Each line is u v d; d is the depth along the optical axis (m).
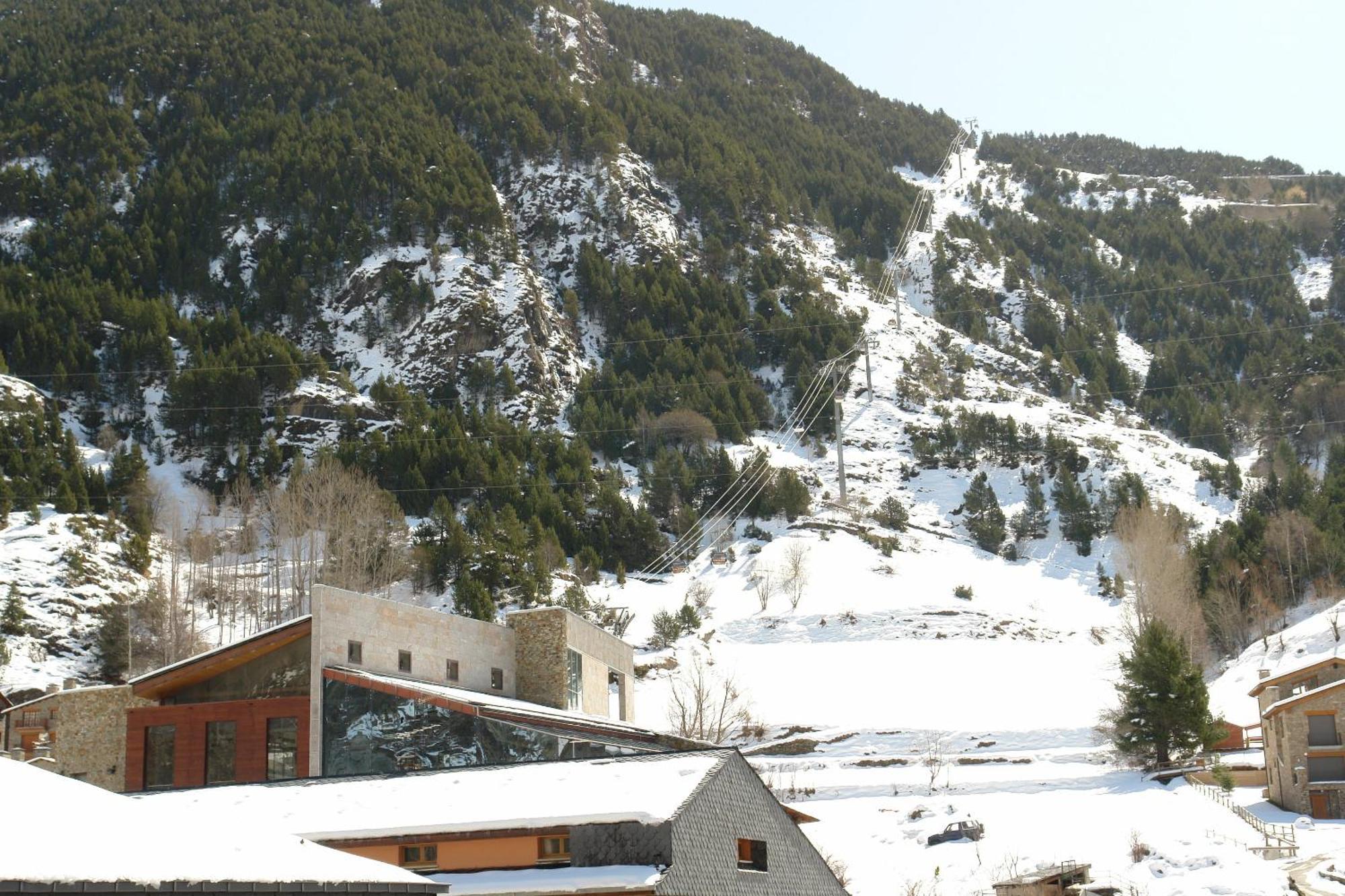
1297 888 45.84
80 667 106.31
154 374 189.38
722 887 25.98
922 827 62.38
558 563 144.00
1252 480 193.38
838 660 116.81
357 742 38.91
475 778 28.97
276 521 126.12
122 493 146.62
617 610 130.50
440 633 45.66
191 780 39.66
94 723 46.34
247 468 173.25
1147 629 83.06
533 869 25.33
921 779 77.75
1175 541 141.50
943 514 188.75
